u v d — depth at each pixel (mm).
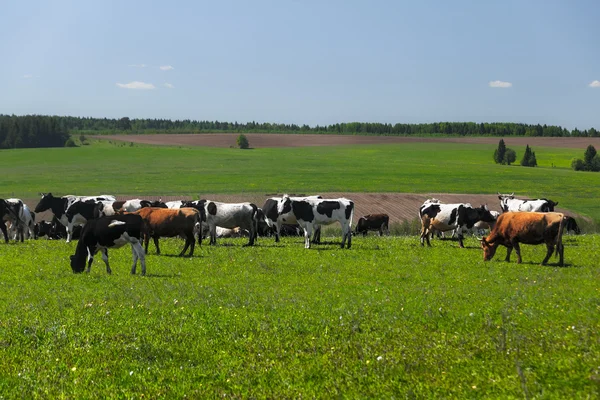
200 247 27609
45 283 18453
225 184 93375
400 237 35812
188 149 170750
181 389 9180
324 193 81250
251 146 191500
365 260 23219
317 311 13984
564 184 101250
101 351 11109
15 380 9680
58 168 120500
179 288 17219
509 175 112625
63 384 9500
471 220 28094
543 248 26875
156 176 105188
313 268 21281
